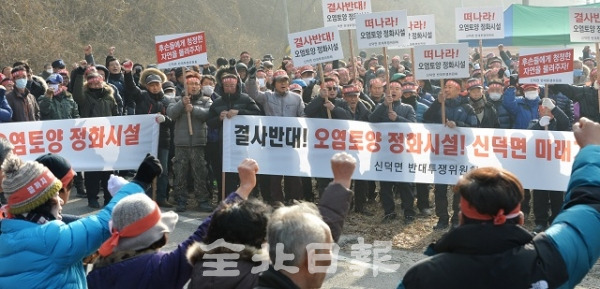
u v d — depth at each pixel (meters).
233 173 8.70
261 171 8.41
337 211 3.00
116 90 10.33
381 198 8.62
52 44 23.14
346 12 10.18
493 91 9.11
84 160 8.54
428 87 11.92
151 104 9.25
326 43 8.65
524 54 8.43
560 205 8.22
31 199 3.08
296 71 13.09
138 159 8.62
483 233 2.43
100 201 9.69
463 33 10.66
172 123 9.30
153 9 29.00
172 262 3.16
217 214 2.93
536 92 9.18
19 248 3.04
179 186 8.97
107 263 3.21
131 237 3.15
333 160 3.14
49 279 3.04
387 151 8.35
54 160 3.65
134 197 3.18
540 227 8.20
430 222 8.55
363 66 16.72
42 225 3.10
